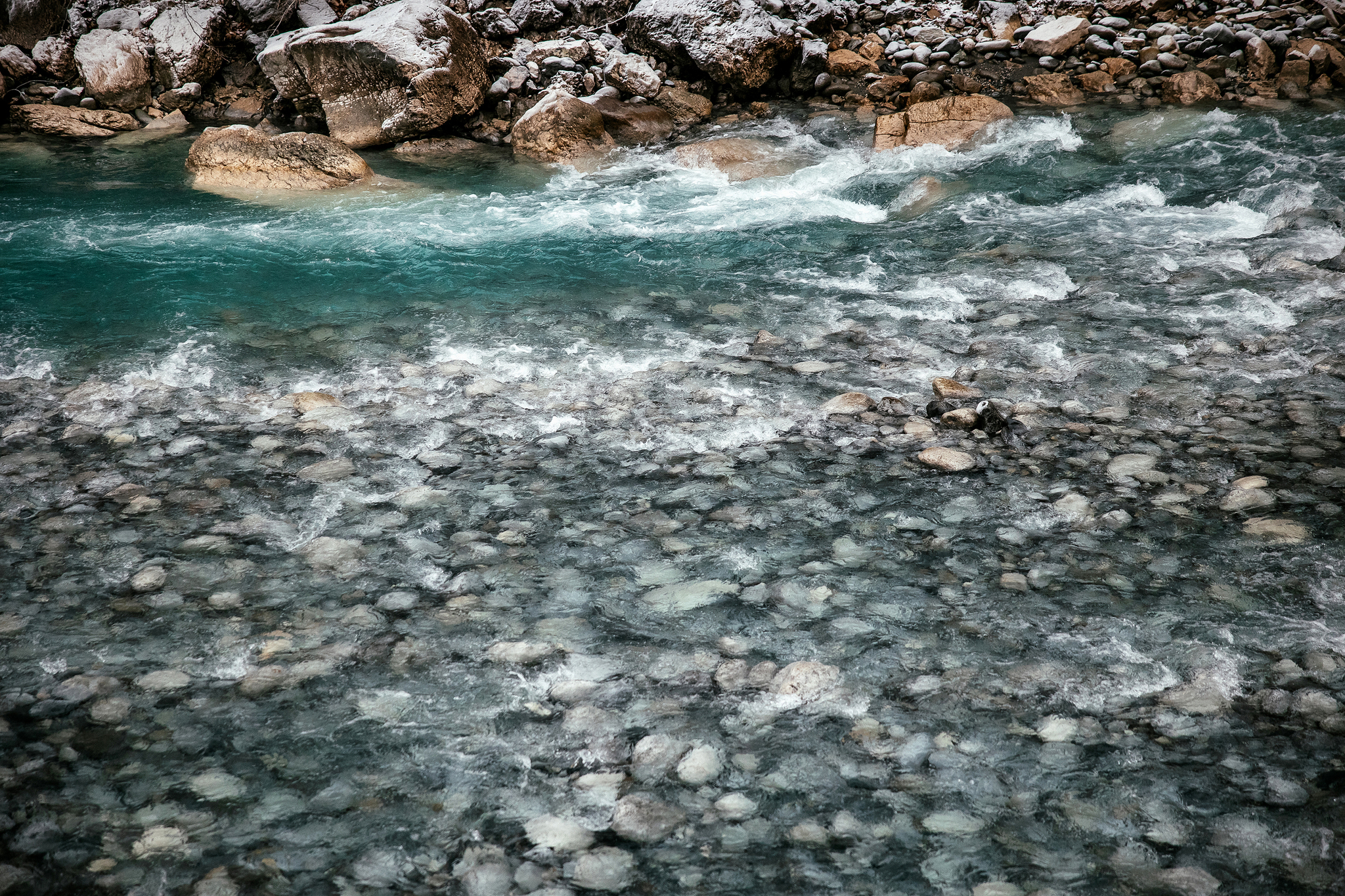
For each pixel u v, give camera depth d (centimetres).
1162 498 440
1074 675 342
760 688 341
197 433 520
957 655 354
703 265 755
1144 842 282
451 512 446
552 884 273
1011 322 629
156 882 275
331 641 367
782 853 281
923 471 469
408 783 307
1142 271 687
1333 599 372
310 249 802
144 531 435
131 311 683
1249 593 378
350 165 964
